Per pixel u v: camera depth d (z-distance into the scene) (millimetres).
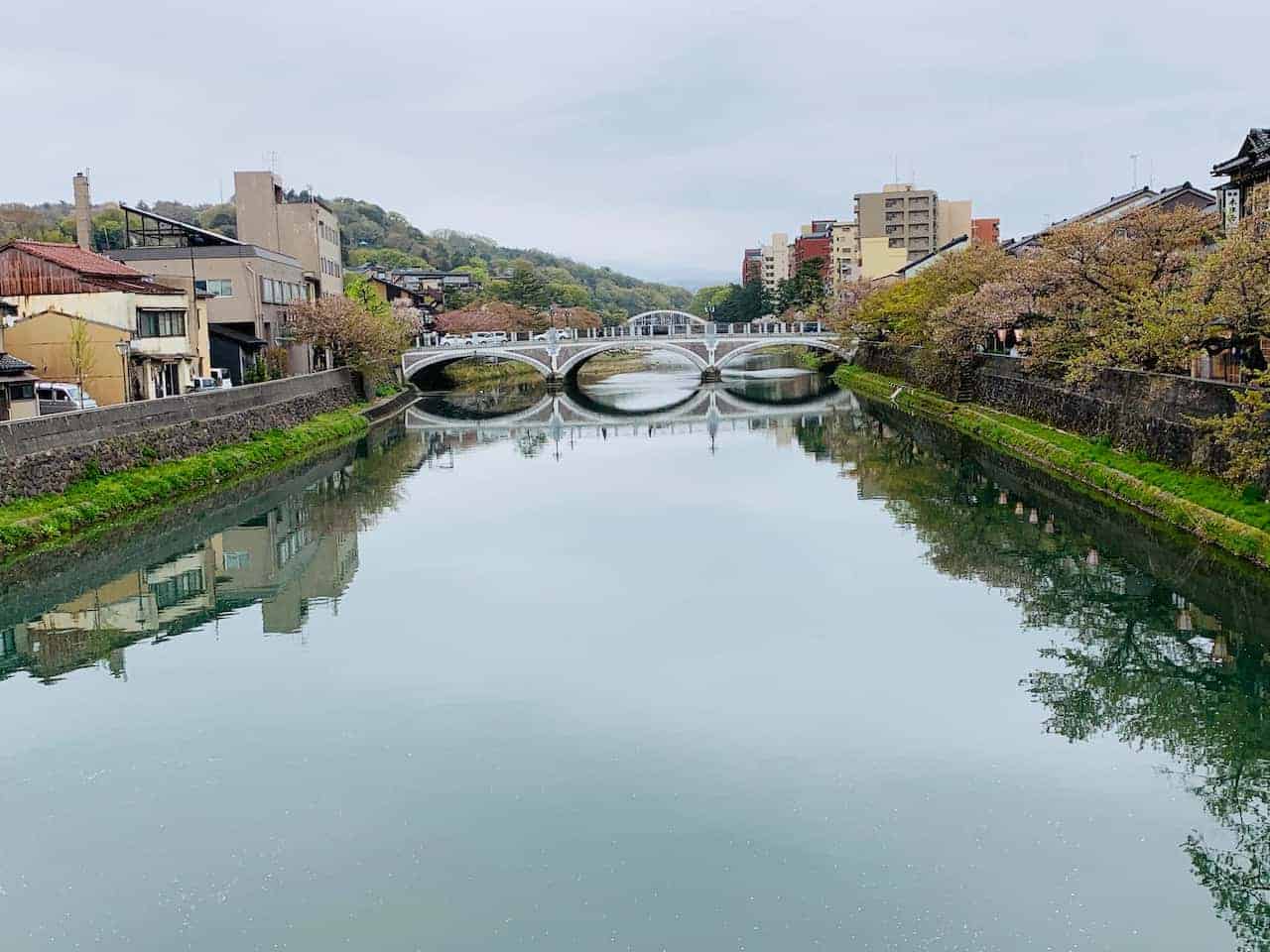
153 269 65625
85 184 66062
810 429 64500
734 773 18531
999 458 48156
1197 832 16469
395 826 16859
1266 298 28938
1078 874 15352
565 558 33125
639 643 25172
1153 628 25344
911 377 75812
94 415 39000
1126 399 39906
